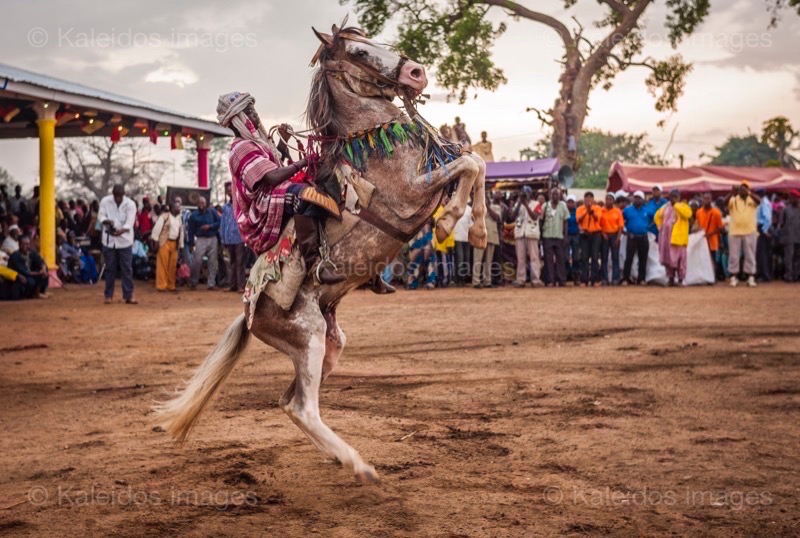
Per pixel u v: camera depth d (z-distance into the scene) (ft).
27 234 71.10
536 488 17.03
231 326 18.02
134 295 63.67
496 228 66.90
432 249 66.03
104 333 41.47
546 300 55.26
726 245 75.05
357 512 15.84
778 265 78.02
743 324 41.42
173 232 66.90
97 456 19.65
